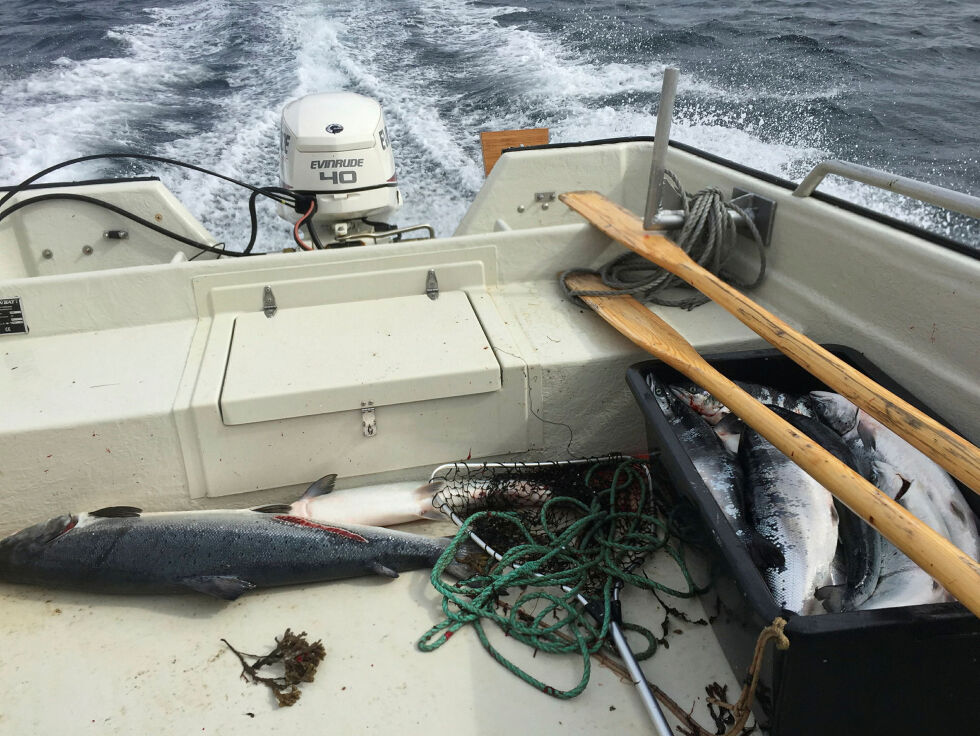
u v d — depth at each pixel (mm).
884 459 1870
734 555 1546
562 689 1762
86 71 10125
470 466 2303
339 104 3389
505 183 3518
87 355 2357
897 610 1337
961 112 8617
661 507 2215
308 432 2189
